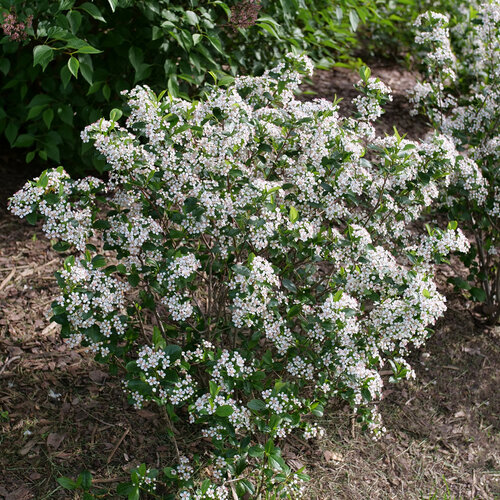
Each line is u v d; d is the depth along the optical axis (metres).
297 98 4.86
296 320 2.71
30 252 3.52
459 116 3.62
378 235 2.89
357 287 2.47
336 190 2.49
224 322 2.72
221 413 2.13
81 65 3.32
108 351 2.29
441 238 2.57
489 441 2.95
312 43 5.01
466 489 2.71
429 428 2.97
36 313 3.12
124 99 3.69
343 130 2.68
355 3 4.65
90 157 3.89
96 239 3.67
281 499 2.42
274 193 2.51
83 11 3.50
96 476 2.45
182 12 3.44
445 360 3.36
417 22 3.66
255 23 3.82
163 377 2.16
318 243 2.47
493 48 3.66
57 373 2.84
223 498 2.26
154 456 2.56
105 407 2.73
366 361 2.54
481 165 3.50
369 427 2.72
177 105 2.38
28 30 3.02
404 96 5.33
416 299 2.33
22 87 3.76
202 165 2.40
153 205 2.39
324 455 2.73
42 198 2.20
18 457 2.47
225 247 2.40
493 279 3.74
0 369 2.80
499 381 3.28
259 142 2.54
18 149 4.32
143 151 2.27
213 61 3.64
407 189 2.81
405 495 2.63
